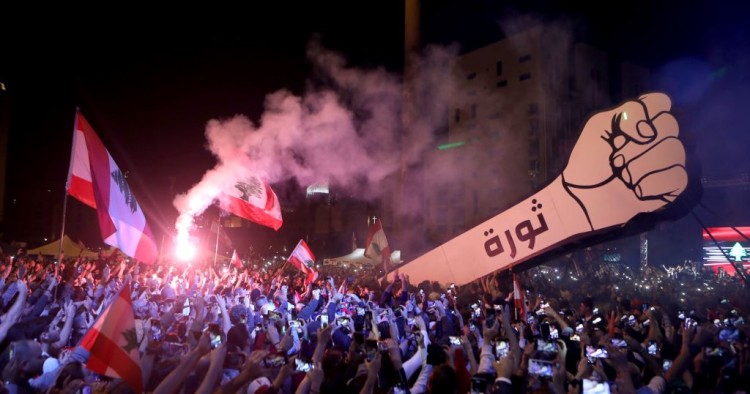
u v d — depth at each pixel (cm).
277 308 1163
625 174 1717
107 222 1145
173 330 935
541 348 627
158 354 638
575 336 861
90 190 1230
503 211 1969
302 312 1159
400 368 577
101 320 504
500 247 1962
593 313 1146
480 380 509
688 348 660
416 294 1602
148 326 898
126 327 510
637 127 1709
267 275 2389
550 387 521
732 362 722
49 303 1096
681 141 1645
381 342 706
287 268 3600
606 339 780
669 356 794
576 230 1795
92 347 495
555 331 884
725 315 1109
